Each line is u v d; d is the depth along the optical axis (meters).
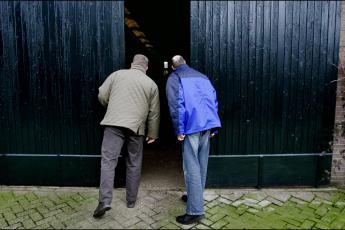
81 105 3.95
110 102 3.42
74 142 4.03
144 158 5.28
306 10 3.78
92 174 4.07
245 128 3.96
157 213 3.48
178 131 3.14
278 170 4.04
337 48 3.85
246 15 3.76
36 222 3.32
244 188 4.07
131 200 3.58
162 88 6.37
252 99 3.90
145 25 7.27
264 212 3.51
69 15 3.79
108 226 3.24
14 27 3.83
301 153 4.03
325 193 3.95
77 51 3.85
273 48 3.82
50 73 3.90
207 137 3.29
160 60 7.06
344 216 3.43
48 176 4.09
